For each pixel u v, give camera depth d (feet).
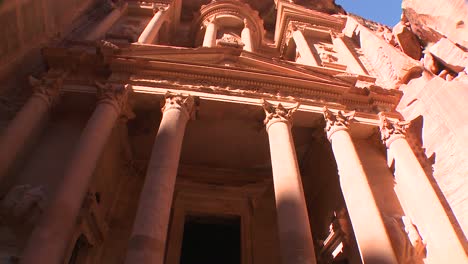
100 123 31.81
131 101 36.96
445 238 28.55
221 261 51.70
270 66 41.83
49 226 23.57
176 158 30.35
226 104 37.32
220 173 50.21
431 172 37.11
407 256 30.30
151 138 44.50
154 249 23.16
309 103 39.37
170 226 44.39
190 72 38.86
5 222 27.20
